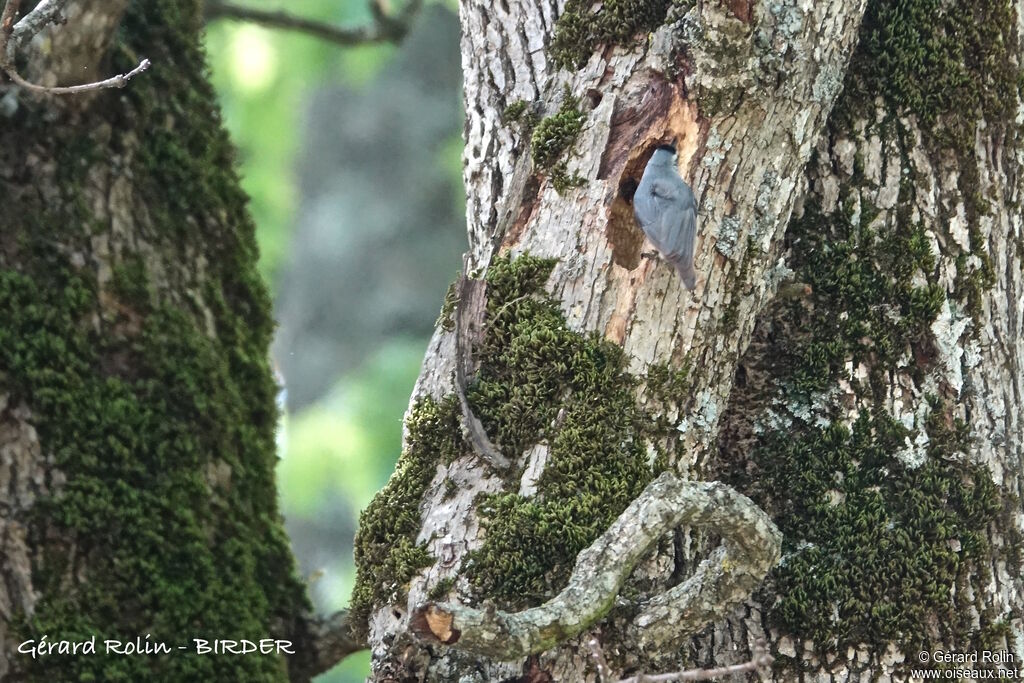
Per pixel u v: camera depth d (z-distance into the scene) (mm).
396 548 11562
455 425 11594
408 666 11531
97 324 11766
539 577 11516
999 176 11719
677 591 11492
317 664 11898
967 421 11672
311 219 24453
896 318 11680
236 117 16609
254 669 11773
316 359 23672
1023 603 11672
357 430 18156
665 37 11602
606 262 11586
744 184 11602
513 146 11703
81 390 11734
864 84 11695
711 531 11508
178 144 11875
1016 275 11734
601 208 11594
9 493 11695
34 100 11766
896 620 11625
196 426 11812
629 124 11609
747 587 11484
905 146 11695
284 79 16969
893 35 11695
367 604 11570
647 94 11609
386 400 18750
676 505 11453
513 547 11516
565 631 11430
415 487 11586
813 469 11664
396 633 11531
